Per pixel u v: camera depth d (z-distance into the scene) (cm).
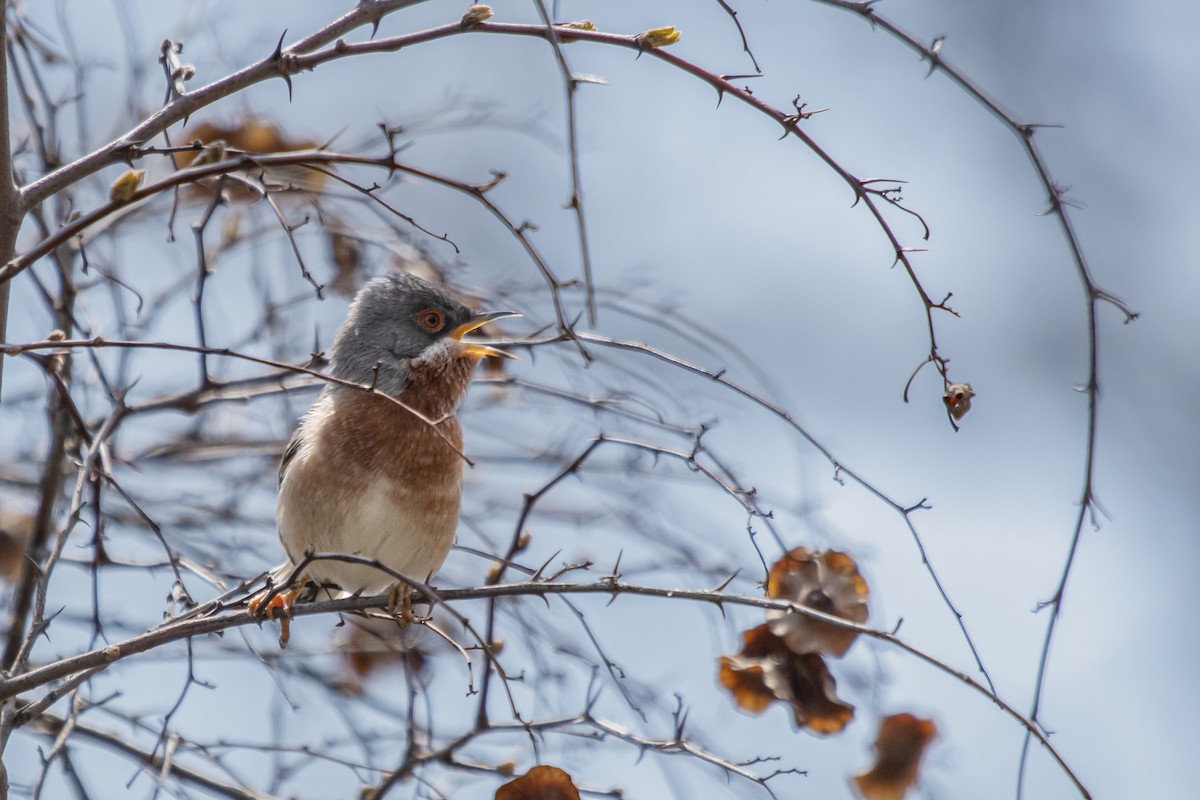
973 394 789
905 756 926
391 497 1034
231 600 1005
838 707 905
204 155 664
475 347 1097
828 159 751
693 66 755
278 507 1078
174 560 908
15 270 631
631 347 885
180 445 1257
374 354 1091
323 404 1091
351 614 1091
